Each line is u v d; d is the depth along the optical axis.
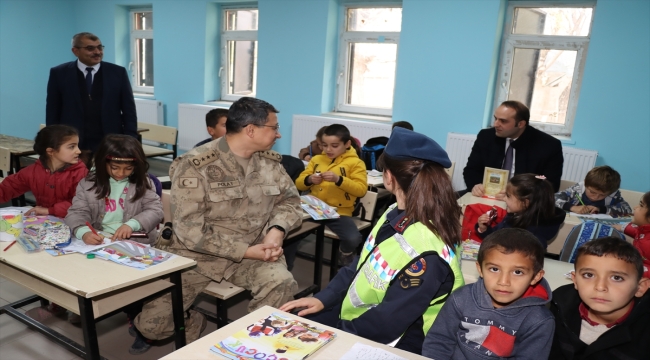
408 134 1.20
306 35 4.91
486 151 3.14
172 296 1.68
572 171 3.74
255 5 5.48
